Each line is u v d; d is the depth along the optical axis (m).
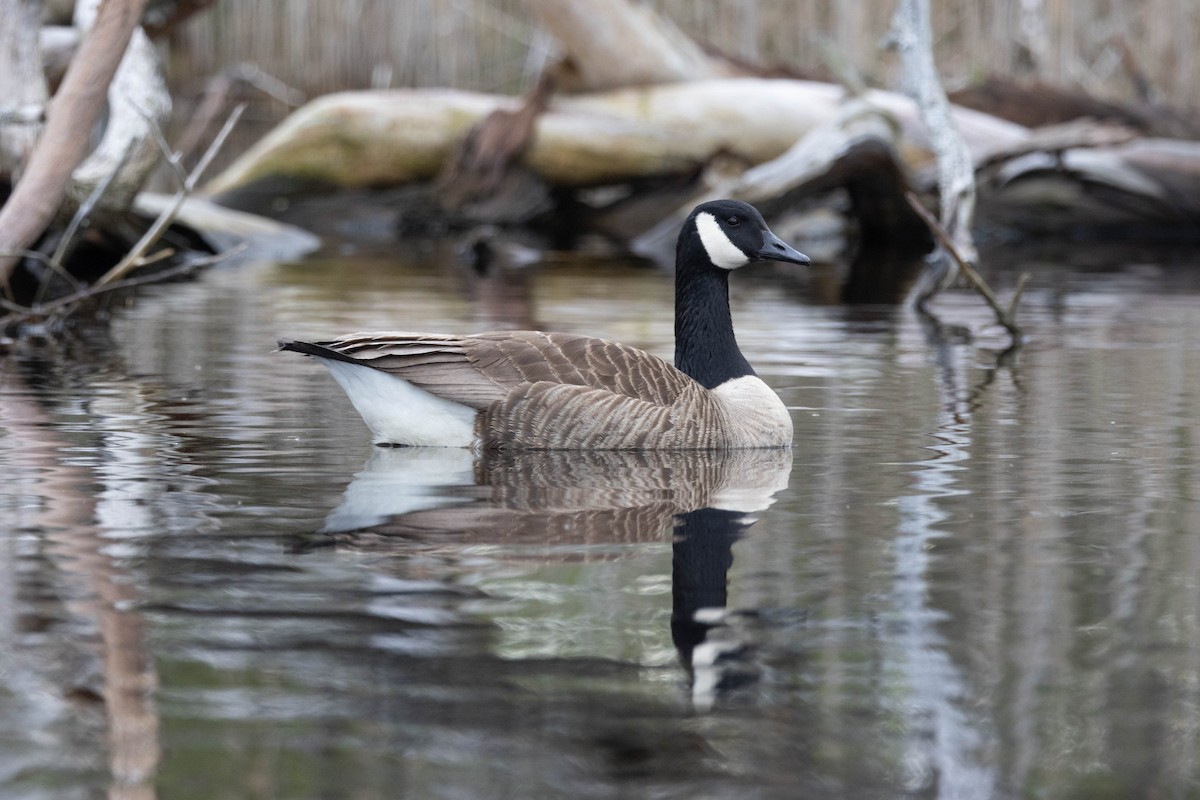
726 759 5.77
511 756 5.76
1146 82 33.47
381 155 34.22
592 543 8.65
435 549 8.46
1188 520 9.36
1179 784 5.59
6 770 5.59
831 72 35.34
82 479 10.30
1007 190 33.19
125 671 6.52
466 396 11.33
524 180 34.16
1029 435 12.30
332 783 5.53
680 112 33.09
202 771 5.60
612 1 33.41
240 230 29.41
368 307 21.20
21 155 20.77
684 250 12.94
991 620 7.32
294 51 38.22
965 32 36.31
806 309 21.77
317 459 11.08
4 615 7.23
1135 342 18.22
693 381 11.90
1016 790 5.56
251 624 7.11
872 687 6.44
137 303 21.55
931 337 18.67
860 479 10.58
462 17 38.16
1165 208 32.91
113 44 17.38
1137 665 6.71
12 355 16.44
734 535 8.90
